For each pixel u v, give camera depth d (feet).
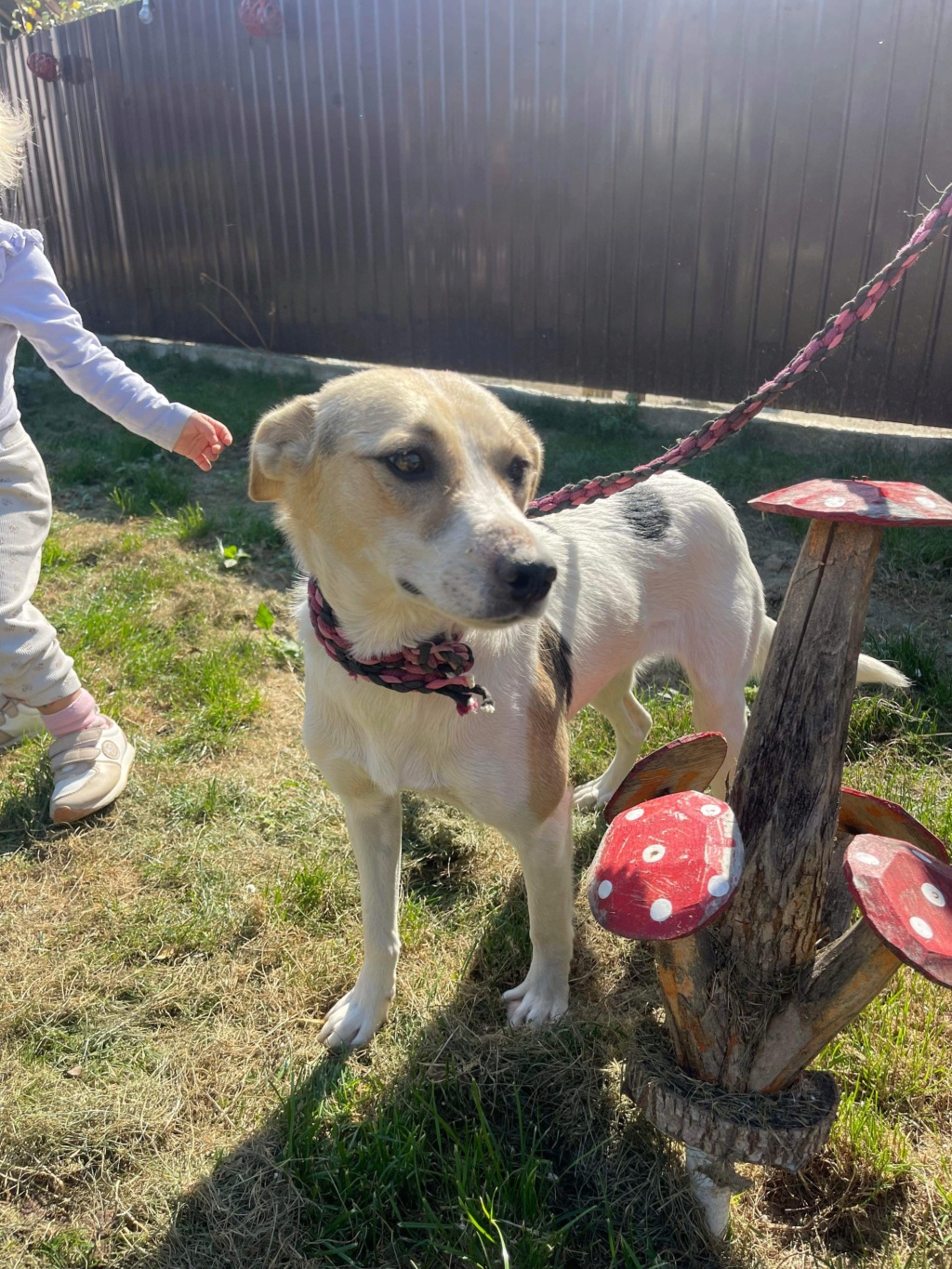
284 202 28.91
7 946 9.06
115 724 11.69
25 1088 7.63
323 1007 8.67
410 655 6.97
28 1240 6.62
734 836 5.22
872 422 23.25
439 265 26.66
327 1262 6.38
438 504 6.45
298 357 30.66
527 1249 6.15
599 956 9.18
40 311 9.26
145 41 29.86
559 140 23.58
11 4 39.91
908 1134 7.10
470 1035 8.00
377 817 8.21
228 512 19.79
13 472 10.27
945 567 16.53
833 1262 6.28
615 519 9.86
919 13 18.74
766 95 20.74
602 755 12.40
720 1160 5.90
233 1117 7.46
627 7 21.68
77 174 33.42
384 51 25.41
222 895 9.71
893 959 5.19
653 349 24.06
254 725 12.86
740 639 10.12
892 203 20.10
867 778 11.15
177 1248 6.54
